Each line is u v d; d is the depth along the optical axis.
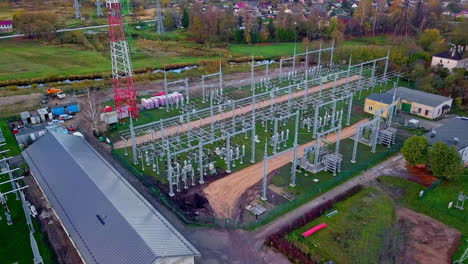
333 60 102.31
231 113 70.44
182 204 44.81
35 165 47.06
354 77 90.00
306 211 43.59
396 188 48.03
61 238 39.06
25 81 91.25
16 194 45.38
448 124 58.84
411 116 69.56
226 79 93.56
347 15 168.25
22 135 58.56
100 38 132.25
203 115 69.88
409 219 42.53
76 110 71.88
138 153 56.62
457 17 154.12
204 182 49.19
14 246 37.97
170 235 34.16
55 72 98.62
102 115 66.12
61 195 40.41
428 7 161.62
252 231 40.56
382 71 91.62
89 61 109.75
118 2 61.25
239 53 121.25
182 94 80.69
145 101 73.19
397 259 36.84
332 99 68.50
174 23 156.38
